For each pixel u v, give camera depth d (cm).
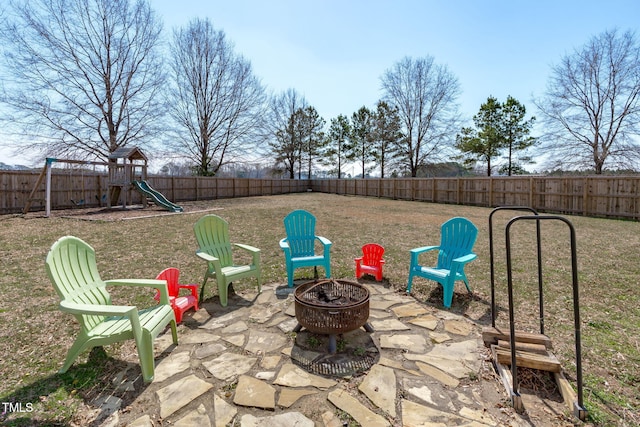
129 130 1661
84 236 669
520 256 534
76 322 293
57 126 1470
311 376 212
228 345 253
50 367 223
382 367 222
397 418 174
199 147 2094
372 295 362
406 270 455
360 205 1460
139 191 1214
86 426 169
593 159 1788
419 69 2416
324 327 237
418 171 2600
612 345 251
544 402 189
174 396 193
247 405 185
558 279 412
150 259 510
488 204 1451
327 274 396
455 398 191
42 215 967
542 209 1264
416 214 1123
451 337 266
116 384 205
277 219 962
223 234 389
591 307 327
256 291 374
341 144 3062
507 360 217
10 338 263
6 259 493
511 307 189
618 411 179
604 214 1088
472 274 436
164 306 250
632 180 1013
